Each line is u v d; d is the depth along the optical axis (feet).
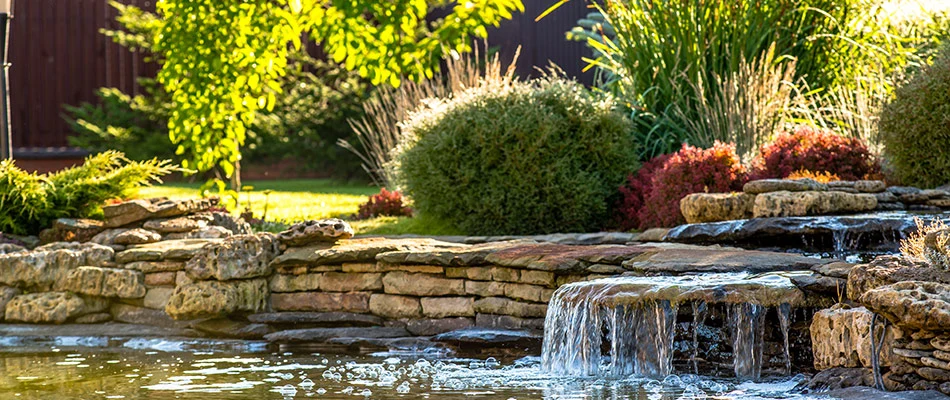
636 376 19.58
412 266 25.26
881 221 23.81
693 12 37.35
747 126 34.42
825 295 18.69
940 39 36.29
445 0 63.41
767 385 18.06
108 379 19.88
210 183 37.70
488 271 24.34
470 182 33.14
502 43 69.05
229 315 26.53
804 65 38.24
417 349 23.88
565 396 17.35
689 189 30.09
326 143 60.95
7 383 19.44
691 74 37.27
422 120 34.50
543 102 33.65
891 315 15.57
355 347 24.40
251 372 20.68
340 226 27.04
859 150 30.42
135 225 31.01
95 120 61.05
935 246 16.42
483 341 22.89
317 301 26.32
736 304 19.15
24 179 32.78
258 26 36.58
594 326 20.08
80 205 33.88
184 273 27.12
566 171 32.71
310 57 65.36
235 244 26.55
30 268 27.91
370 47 34.63
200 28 36.50
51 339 26.63
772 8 37.29
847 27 38.29
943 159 28.45
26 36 65.21
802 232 24.00
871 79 36.17
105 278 27.58
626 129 34.04
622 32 39.17
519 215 32.86
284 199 46.29
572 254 23.29
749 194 26.66
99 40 66.44
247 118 38.68
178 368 21.39
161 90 59.57
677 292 19.10
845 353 17.17
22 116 65.26
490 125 32.81
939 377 15.23
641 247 23.97
